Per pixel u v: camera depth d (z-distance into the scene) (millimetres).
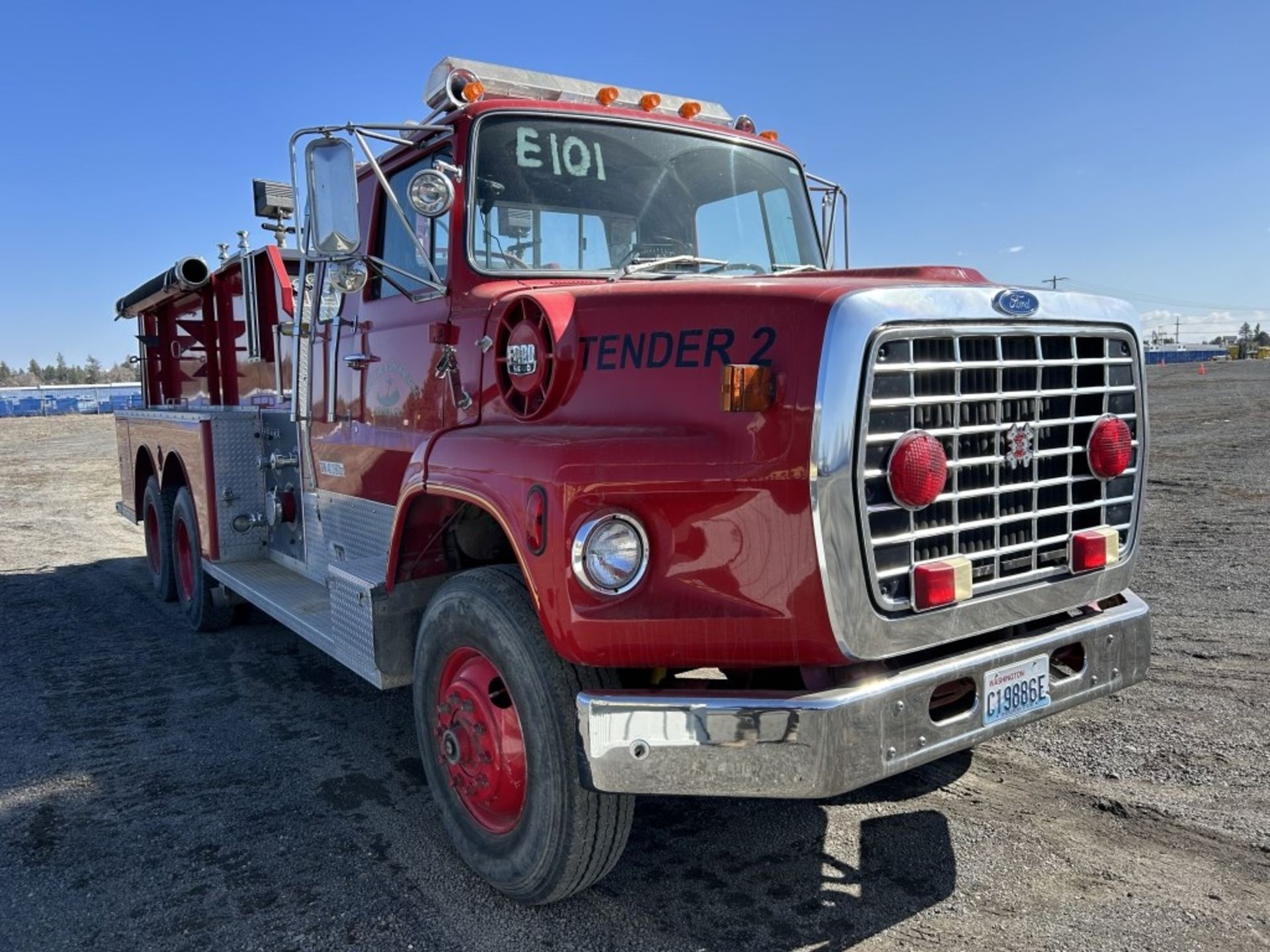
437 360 3717
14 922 3082
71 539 11461
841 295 2543
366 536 4445
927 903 3039
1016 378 2924
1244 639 5391
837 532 2500
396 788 4059
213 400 7379
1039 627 3098
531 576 2799
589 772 2676
